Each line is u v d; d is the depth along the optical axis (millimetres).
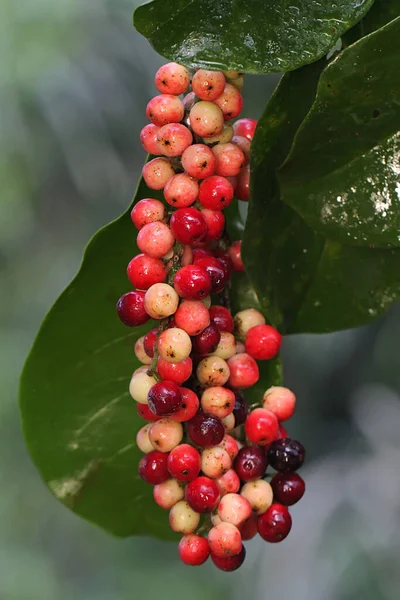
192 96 396
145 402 390
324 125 392
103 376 426
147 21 385
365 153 401
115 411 429
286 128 397
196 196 390
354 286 426
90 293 415
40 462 429
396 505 1086
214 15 386
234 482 394
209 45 385
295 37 386
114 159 1137
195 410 389
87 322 418
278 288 421
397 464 1146
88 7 1108
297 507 1142
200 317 384
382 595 962
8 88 1089
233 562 394
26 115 1098
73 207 1174
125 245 409
